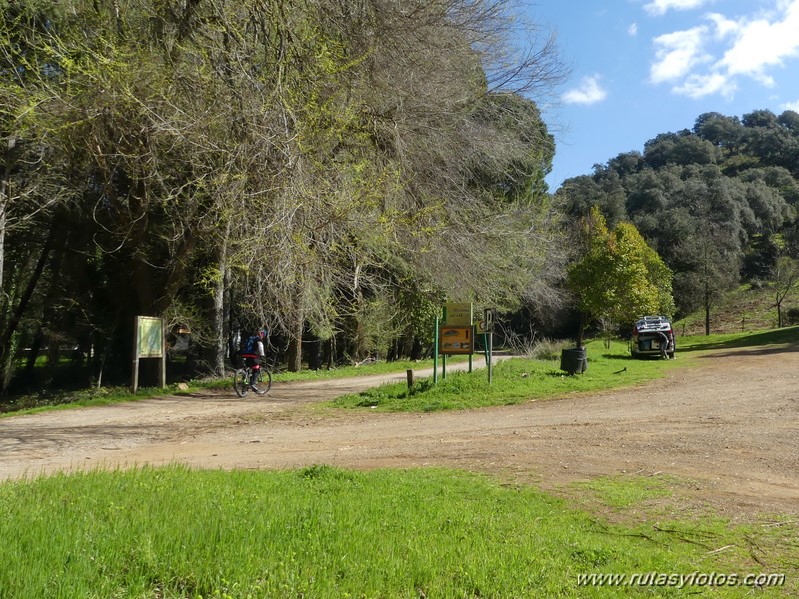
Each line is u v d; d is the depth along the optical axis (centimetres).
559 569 471
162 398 1859
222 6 1546
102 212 2298
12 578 364
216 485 635
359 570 430
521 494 696
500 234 2011
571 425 1143
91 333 2670
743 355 2812
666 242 6800
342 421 1324
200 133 1453
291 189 1326
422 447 1001
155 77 1518
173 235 2044
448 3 1681
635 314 3872
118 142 1709
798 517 619
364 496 632
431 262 1870
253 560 426
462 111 1819
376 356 4144
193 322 2453
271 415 1458
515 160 2075
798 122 13375
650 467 823
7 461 948
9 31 1641
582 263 3919
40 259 2684
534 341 4391
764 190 8481
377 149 1652
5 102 1559
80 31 1611
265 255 1358
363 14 1592
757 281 6769
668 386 1648
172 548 434
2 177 1897
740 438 973
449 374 1894
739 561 511
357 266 1634
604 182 9544
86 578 380
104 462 870
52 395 2366
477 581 432
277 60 1480
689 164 10875
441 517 576
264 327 1939
